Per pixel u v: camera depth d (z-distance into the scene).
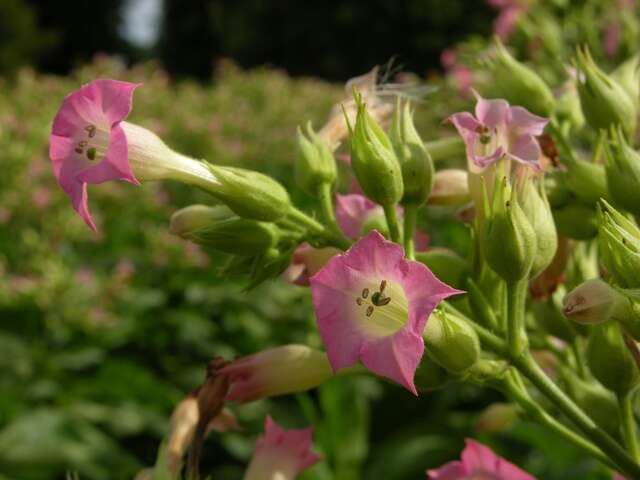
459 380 0.16
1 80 1.34
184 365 0.74
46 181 0.82
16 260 0.75
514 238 0.15
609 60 0.41
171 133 1.11
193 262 0.81
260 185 0.17
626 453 0.16
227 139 1.15
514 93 0.21
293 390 0.18
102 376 0.66
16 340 0.68
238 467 0.63
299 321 0.76
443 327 0.15
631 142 0.20
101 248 0.89
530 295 0.19
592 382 0.19
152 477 0.17
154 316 0.76
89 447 0.57
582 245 0.19
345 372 0.18
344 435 0.55
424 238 0.19
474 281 0.17
